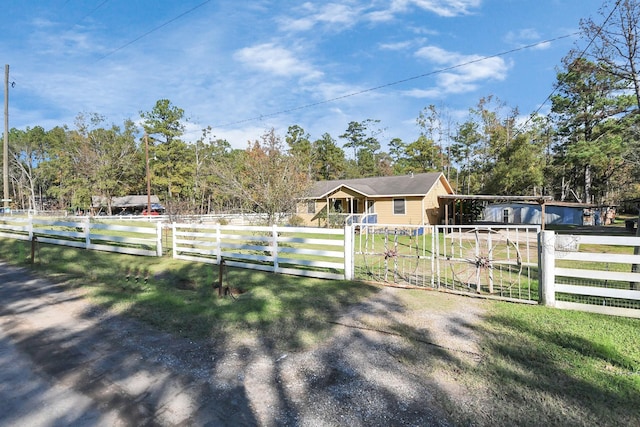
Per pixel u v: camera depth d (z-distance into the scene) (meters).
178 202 26.75
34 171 55.66
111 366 3.58
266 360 3.73
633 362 3.53
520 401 2.92
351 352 3.90
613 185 36.97
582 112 30.45
